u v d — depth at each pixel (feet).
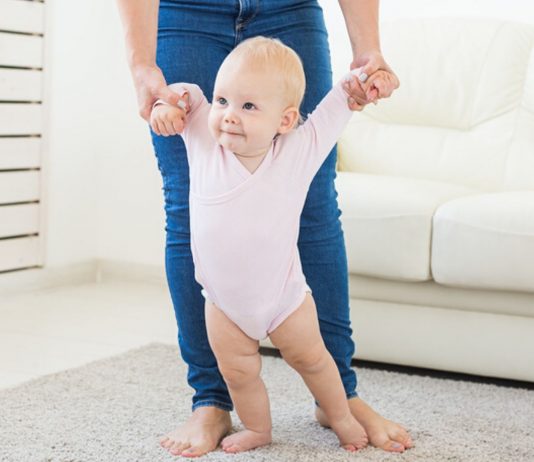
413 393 8.34
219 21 6.41
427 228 8.87
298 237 6.71
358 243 9.10
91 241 14.35
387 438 6.60
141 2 6.07
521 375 8.80
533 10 11.82
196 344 6.66
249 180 5.79
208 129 6.00
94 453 6.34
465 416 7.62
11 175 13.05
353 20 6.45
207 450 6.38
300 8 6.57
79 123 13.99
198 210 5.91
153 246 14.05
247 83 5.66
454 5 12.23
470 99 11.30
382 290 9.19
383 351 9.27
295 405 7.72
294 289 6.03
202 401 6.69
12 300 12.55
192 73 6.40
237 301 5.91
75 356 9.61
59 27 13.47
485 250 8.61
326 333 6.75
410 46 11.65
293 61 5.82
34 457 6.24
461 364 8.99
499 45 11.31
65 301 12.60
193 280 6.57
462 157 11.07
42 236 13.55
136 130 14.03
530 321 8.73
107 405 7.58
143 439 6.68
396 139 11.36
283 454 6.34
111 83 14.16
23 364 9.21
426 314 9.08
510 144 10.98
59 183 13.74
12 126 12.96
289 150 5.89
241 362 6.16
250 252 5.80
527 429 7.31
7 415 7.20
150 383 8.34
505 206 8.68
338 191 9.34
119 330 10.91
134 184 14.12
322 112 5.98
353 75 5.88
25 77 13.08
